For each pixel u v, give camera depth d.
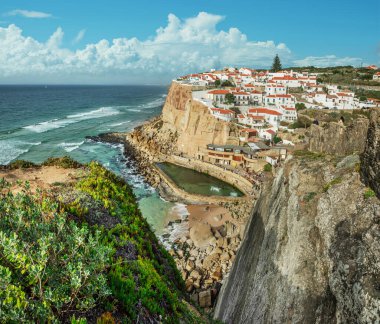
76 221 16.55
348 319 14.55
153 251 19.64
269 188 28.98
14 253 8.55
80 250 10.36
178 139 103.12
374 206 16.16
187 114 102.38
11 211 11.41
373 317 13.34
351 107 106.31
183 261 39.19
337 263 16.20
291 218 21.11
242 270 26.42
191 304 19.77
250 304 21.88
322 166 22.38
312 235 18.86
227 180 76.25
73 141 111.38
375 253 14.62
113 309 10.69
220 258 39.25
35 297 9.14
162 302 13.66
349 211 17.33
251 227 29.28
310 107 109.00
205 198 64.00
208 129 94.50
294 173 23.58
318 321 16.11
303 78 143.75
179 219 54.53
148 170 84.25
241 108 111.00
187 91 116.81
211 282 34.66
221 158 84.31
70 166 28.02
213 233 45.88
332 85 130.12
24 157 84.56
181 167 89.81
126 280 12.41
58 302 8.53
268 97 116.25
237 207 57.84
